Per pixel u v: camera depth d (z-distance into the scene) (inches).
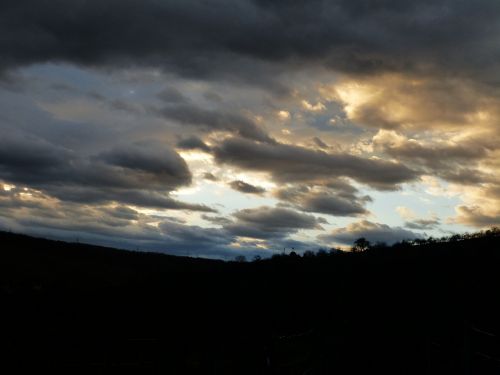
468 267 995.9
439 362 555.5
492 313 669.3
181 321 1370.6
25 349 816.9
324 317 1175.0
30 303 1573.6
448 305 798.5
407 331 748.0
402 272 1206.3
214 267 1948.8
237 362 759.7
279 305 1390.3
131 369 751.7
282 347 853.8
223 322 1314.0
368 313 1005.2
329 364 725.9
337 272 1536.7
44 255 3090.6
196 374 734.5
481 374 439.2
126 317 1443.2
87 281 2411.4
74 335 946.1
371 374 619.2
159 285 1843.0
